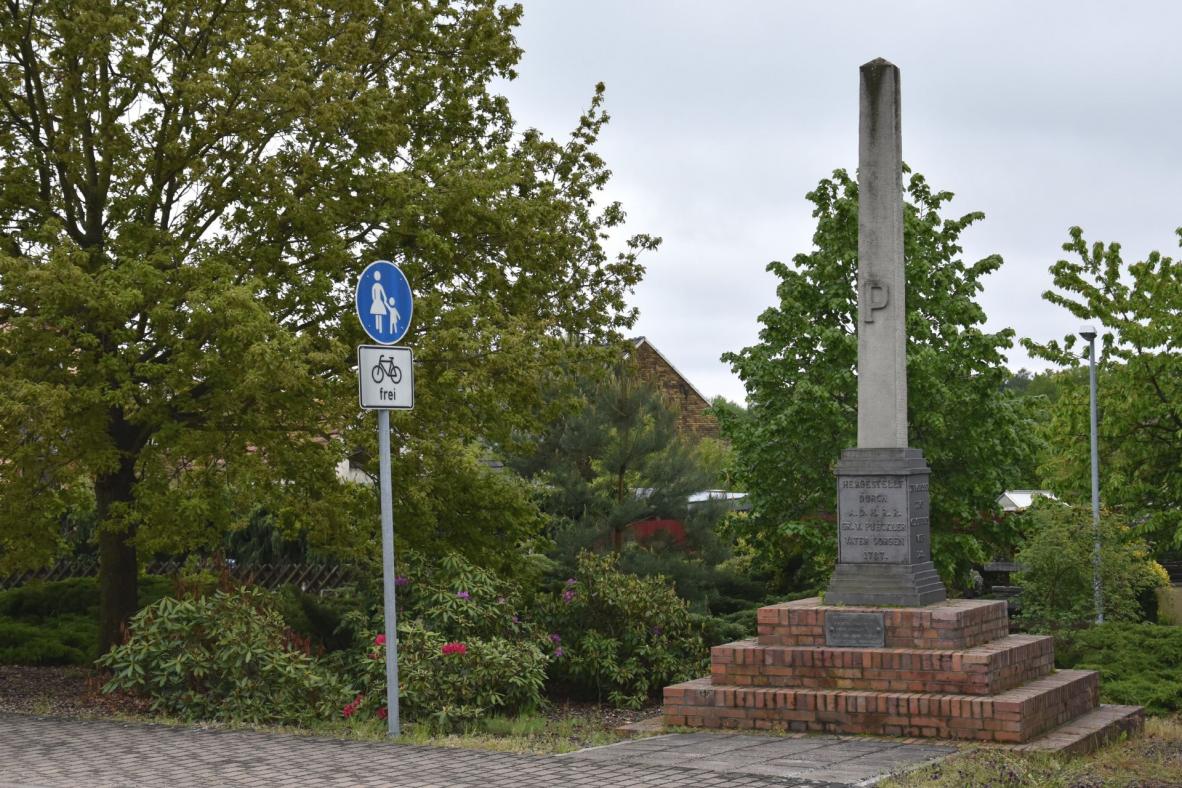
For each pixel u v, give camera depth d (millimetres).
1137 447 27703
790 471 24656
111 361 14914
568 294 20219
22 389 13641
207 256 15828
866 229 13195
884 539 12469
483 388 16250
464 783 8484
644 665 17250
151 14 16766
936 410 23906
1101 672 16562
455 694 13555
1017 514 25312
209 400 16016
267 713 12492
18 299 14836
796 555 25375
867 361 13031
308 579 25188
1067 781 9148
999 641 12336
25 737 10742
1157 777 9672
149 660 13039
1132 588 21656
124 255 15609
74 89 16125
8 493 15289
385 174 16500
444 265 17250
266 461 16344
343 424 16078
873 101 13250
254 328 14172
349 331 16656
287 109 15867
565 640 17328
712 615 20953
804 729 11500
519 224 17359
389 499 11156
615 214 21500
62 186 16938
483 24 19438
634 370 21750
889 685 11477
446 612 15242
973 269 25391
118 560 17531
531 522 19266
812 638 12031
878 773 8961
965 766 9188
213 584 14656
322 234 16312
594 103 21906
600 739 11695
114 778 8758
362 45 17469
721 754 10016
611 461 21062
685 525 21734
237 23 16750
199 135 16203
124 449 16984
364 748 10148
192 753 9875
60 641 18969
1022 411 25344
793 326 24703
